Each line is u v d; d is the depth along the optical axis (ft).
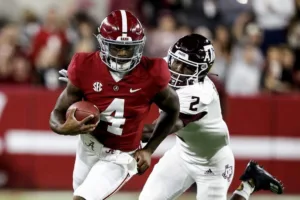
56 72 107.55
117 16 51.37
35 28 121.80
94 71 52.16
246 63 108.37
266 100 100.99
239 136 100.78
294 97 101.35
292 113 101.24
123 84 52.29
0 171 100.32
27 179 100.58
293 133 101.45
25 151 100.42
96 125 51.72
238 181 100.12
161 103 53.67
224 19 117.08
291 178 101.60
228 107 100.32
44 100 100.22
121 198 95.14
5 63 106.73
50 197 95.86
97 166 55.26
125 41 50.62
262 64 110.01
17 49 110.73
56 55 108.58
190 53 58.39
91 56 52.44
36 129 100.42
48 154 100.53
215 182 63.62
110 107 52.85
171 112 54.13
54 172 100.68
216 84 87.92
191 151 62.80
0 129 100.22
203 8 117.19
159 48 111.86
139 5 120.78
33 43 110.11
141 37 51.55
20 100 100.12
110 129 53.83
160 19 117.39
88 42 111.34
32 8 139.64
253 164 66.90
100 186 53.83
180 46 58.85
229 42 111.24
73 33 114.93
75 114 51.13
